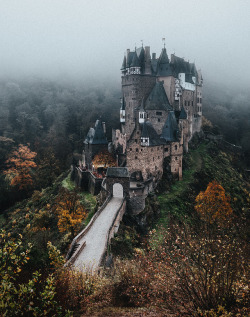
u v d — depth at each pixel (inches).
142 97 2940.5
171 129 2605.8
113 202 1780.3
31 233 2084.2
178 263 590.6
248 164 4279.0
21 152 3858.3
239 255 605.0
